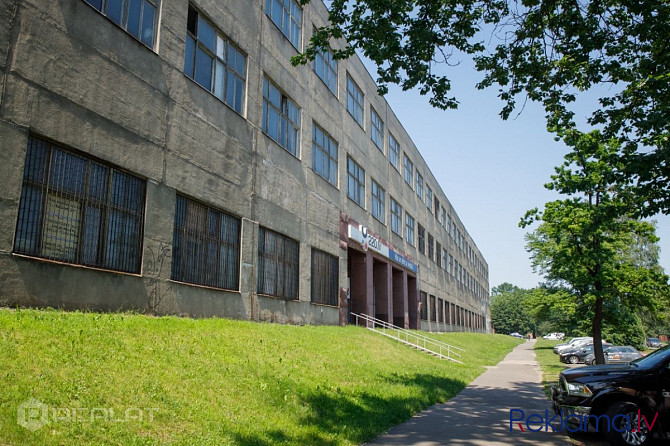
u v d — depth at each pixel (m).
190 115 14.95
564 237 24.64
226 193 16.48
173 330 11.62
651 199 13.05
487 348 44.22
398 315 37.38
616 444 8.65
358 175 30.50
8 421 5.93
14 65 9.82
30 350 7.75
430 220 49.56
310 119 23.80
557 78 12.93
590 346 32.59
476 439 9.34
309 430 8.73
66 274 10.62
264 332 15.04
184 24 15.01
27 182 10.07
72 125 10.97
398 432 9.91
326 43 12.75
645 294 22.88
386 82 12.60
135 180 12.79
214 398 8.93
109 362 8.52
